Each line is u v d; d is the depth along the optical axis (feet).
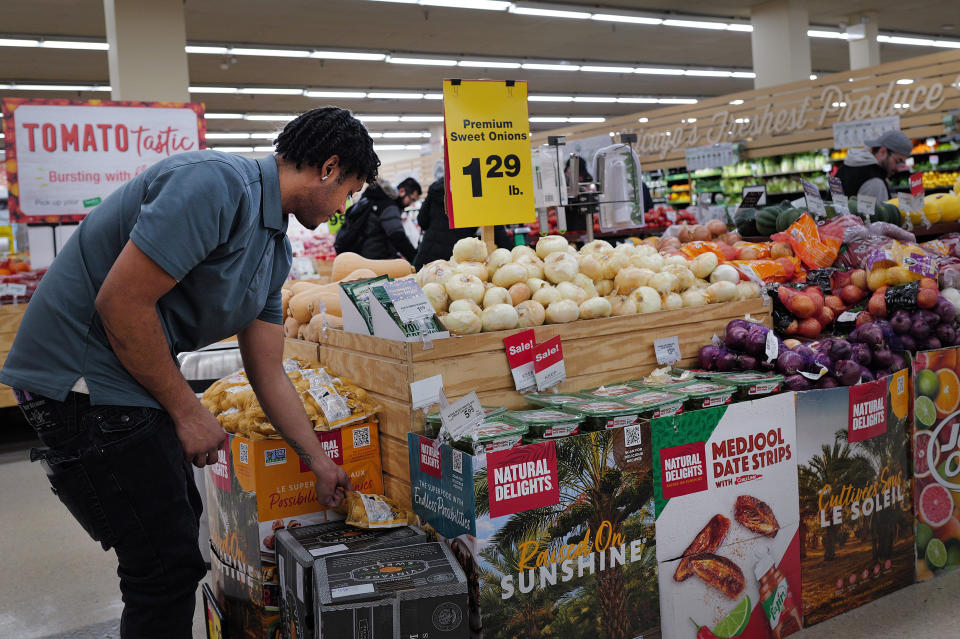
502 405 7.19
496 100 8.91
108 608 9.12
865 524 8.02
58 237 18.07
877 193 16.35
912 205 13.24
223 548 7.41
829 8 47.16
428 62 50.75
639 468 6.63
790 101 35.47
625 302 8.10
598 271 8.46
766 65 44.34
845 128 32.99
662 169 45.42
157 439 5.36
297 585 5.94
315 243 28.35
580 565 6.37
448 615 5.52
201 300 5.41
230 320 5.67
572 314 7.55
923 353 8.46
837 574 7.85
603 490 6.47
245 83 53.06
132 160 18.43
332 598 5.29
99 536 5.38
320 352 8.52
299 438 6.45
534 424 6.29
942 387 8.61
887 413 8.14
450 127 8.62
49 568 10.44
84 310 5.20
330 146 5.53
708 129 39.68
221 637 7.31
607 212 13.55
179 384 5.31
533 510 6.14
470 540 5.98
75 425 5.22
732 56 56.90
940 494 8.66
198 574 5.60
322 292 9.37
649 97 72.13
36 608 9.18
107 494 5.27
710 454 7.00
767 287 9.34
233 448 6.95
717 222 13.08
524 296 7.62
